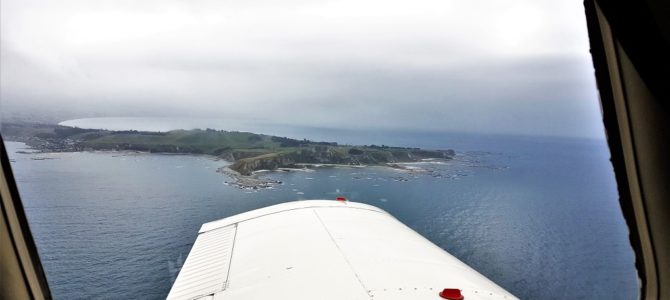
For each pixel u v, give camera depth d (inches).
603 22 179.0
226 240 943.0
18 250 169.3
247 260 738.2
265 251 771.4
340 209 1159.0
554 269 4859.7
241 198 7155.5
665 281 196.4
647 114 185.3
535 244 5753.0
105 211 5310.0
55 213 4810.5
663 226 194.2
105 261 3809.1
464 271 713.6
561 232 6422.2
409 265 671.8
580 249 5639.8
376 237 866.1
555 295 4183.1
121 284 3363.7
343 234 862.5
